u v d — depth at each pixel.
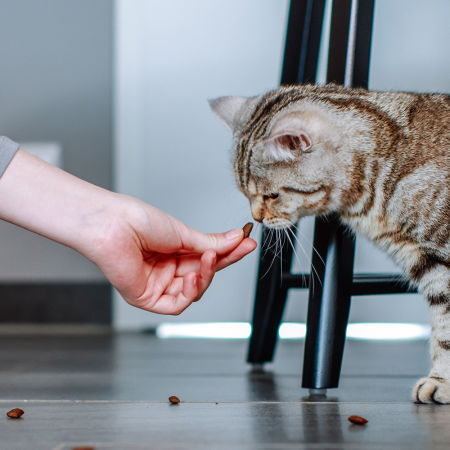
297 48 1.34
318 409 1.07
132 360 1.53
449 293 1.18
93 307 2.26
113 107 2.29
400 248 1.22
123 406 1.09
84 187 1.04
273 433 0.96
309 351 1.19
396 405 1.10
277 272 1.41
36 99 2.32
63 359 1.55
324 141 1.22
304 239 1.95
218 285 2.16
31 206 1.03
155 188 2.24
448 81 2.01
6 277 2.28
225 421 1.01
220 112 1.38
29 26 2.31
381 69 2.03
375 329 2.09
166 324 2.20
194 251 1.11
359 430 0.97
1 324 2.27
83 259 2.26
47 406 1.09
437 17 2.01
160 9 2.21
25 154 1.04
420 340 2.01
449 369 1.15
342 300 1.20
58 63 2.31
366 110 1.23
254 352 1.44
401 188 1.20
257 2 2.17
